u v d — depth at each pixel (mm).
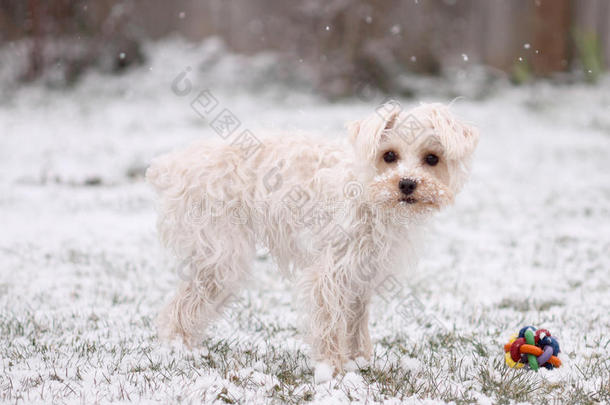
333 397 4141
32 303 6367
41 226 9648
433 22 23391
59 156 14625
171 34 24938
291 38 22734
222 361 4832
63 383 4262
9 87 21734
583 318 6012
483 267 7949
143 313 6164
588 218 10375
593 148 16031
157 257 8250
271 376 4508
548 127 18406
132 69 23047
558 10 24234
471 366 4832
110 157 14594
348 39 21453
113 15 22688
